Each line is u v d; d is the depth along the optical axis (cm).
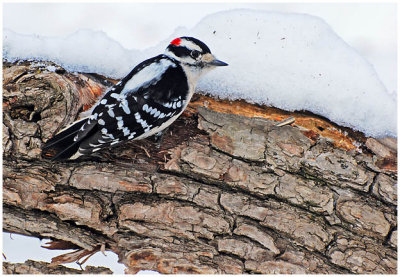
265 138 806
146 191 764
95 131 739
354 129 827
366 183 791
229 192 780
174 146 793
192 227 757
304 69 859
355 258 755
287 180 788
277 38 901
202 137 802
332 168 794
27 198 753
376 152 815
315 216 780
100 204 753
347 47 906
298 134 815
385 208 780
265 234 761
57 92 780
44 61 810
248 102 834
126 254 750
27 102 774
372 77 870
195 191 771
